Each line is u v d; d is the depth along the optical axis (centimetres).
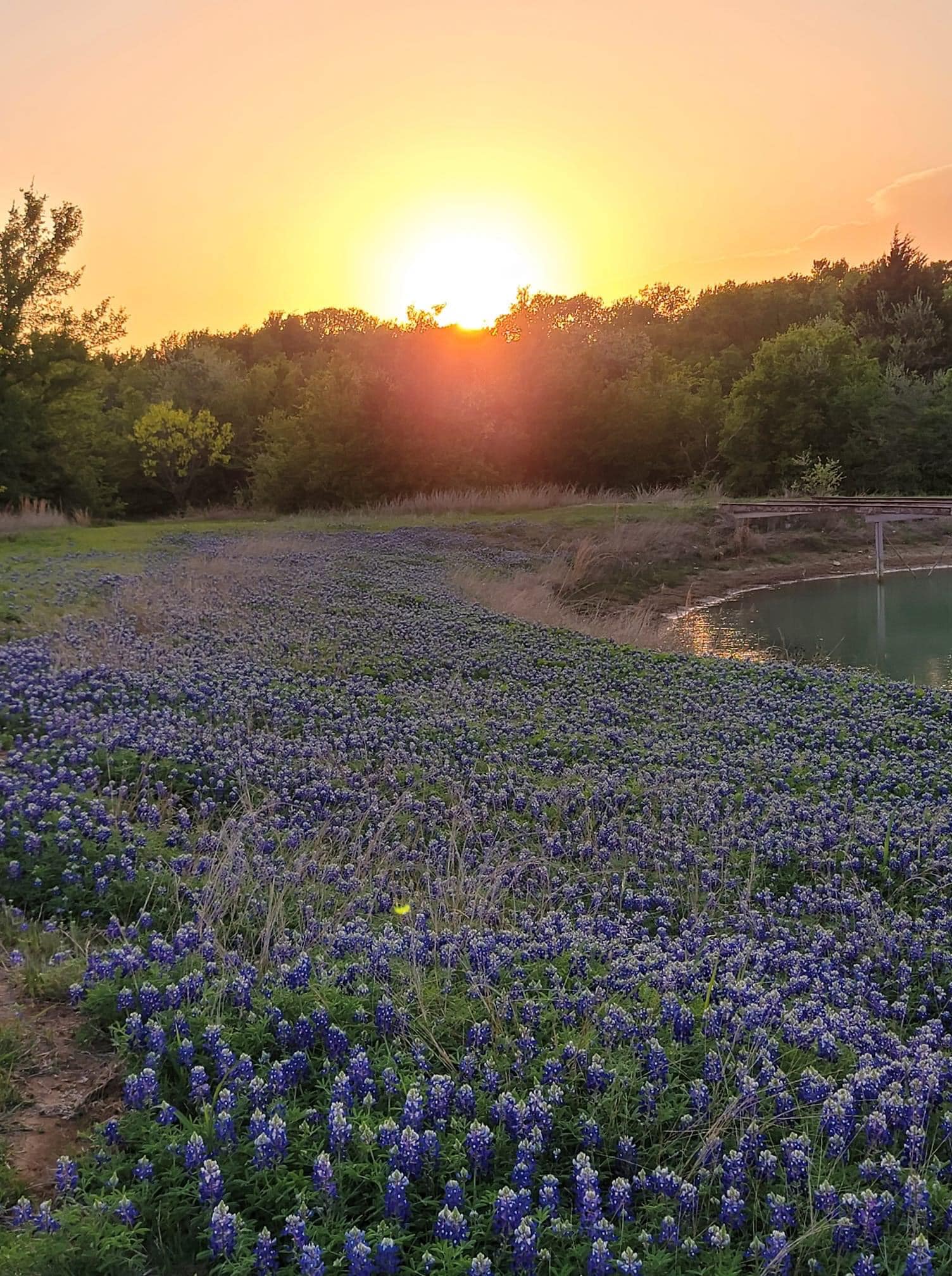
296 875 671
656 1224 378
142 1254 357
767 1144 419
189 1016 484
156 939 551
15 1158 409
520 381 4262
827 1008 536
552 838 797
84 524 3500
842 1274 361
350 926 600
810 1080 445
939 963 634
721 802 902
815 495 3881
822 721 1185
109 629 1432
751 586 2822
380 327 9844
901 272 7156
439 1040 482
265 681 1211
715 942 621
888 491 4147
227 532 3164
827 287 8000
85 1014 510
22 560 2256
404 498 4053
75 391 3803
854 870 776
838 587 2780
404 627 1689
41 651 1244
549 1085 437
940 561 3120
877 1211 368
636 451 4253
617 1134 421
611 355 5069
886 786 955
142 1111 426
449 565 2616
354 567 2419
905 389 4409
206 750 910
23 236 3562
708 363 6462
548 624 1875
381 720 1109
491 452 4216
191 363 6344
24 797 756
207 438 4606
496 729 1100
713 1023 489
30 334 3628
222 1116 400
